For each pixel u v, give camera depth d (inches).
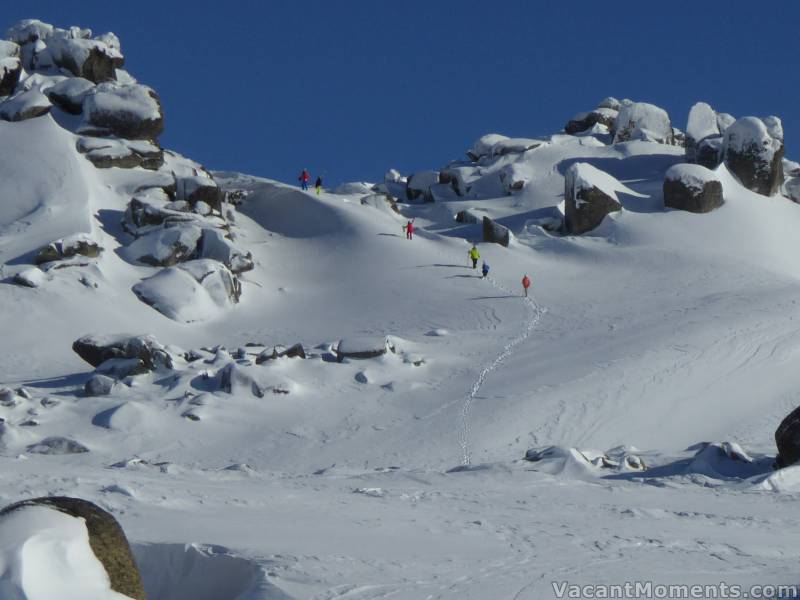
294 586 442.0
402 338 2143.2
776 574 488.1
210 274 2471.7
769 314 2062.0
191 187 2881.4
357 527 593.6
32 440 1445.6
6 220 2719.0
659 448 1512.1
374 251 2829.7
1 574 370.0
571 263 2819.9
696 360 1802.4
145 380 1701.5
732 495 822.5
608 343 1941.4
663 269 2709.2
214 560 492.7
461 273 2687.0
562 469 992.2
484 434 1501.0
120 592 399.5
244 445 1472.7
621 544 561.9
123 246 2657.5
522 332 2151.8
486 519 647.1
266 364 1750.7
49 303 2281.0
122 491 656.4
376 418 1577.3
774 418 1616.6
